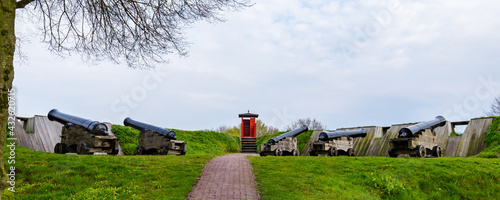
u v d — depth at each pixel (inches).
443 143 761.0
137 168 378.0
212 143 1075.3
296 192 295.3
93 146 553.0
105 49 358.0
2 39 204.2
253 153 1050.1
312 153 743.7
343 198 296.8
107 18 339.3
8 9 211.5
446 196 373.4
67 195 273.7
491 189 387.2
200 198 269.4
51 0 336.5
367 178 391.5
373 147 882.8
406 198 353.1
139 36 349.1
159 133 666.8
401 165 444.8
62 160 388.5
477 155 633.0
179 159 488.7
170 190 287.7
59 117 623.2
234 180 347.3
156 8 333.7
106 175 337.7
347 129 984.9
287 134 829.2
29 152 455.2
